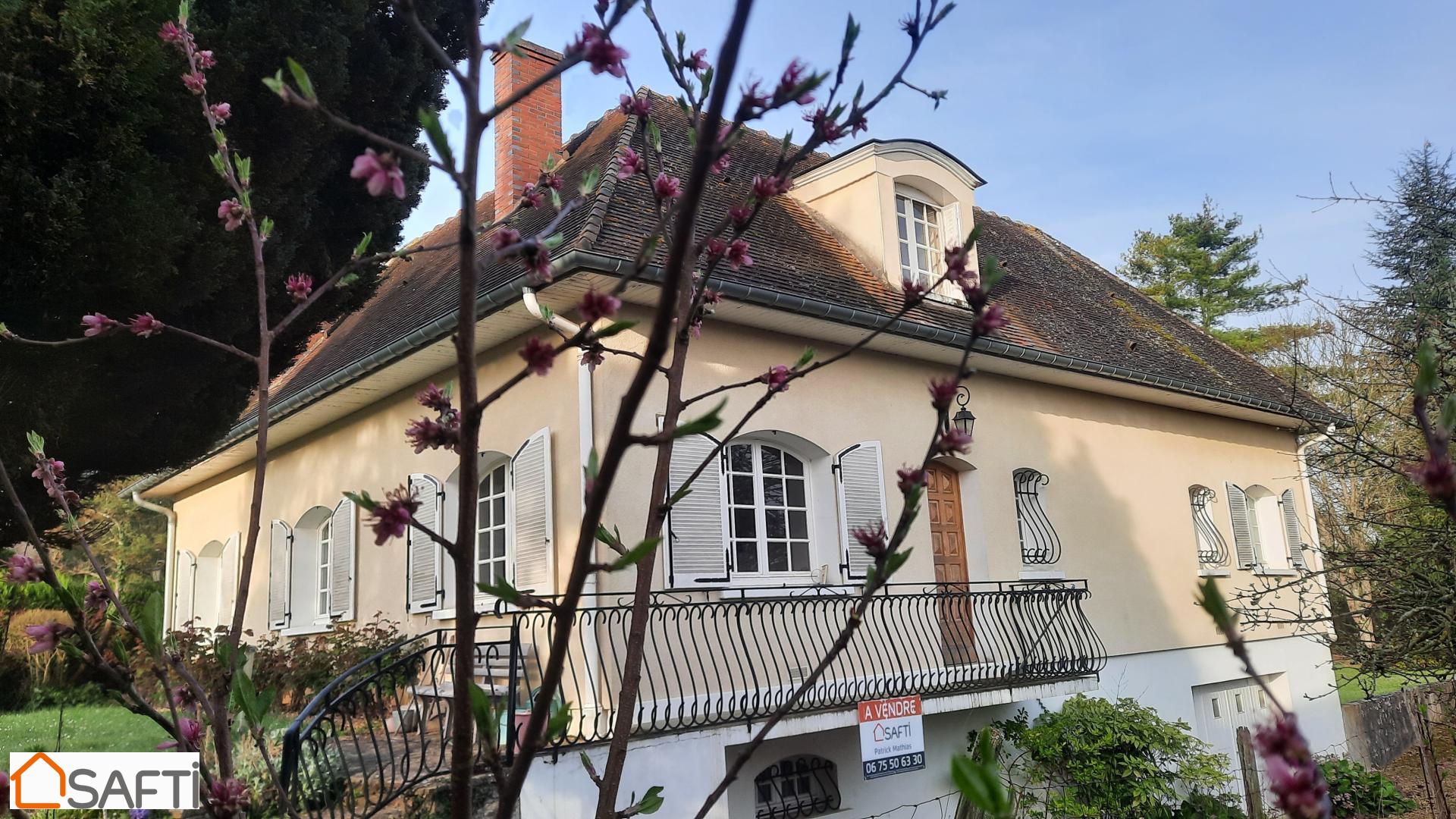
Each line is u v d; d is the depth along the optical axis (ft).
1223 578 44.09
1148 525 41.47
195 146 19.57
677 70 8.79
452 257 40.65
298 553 40.40
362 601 35.47
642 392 3.61
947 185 37.09
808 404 30.40
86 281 18.21
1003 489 35.86
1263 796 36.91
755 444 29.60
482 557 30.48
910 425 33.32
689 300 7.66
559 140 39.11
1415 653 26.25
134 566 79.71
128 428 22.02
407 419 33.68
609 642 24.52
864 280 32.78
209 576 52.06
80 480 23.20
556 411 27.25
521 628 26.99
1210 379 45.14
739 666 25.16
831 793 29.55
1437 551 25.91
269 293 22.95
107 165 17.58
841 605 29.63
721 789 5.18
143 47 17.57
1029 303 41.73
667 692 23.62
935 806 30.73
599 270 23.98
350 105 24.20
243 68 19.65
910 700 26.68
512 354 29.17
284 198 21.72
